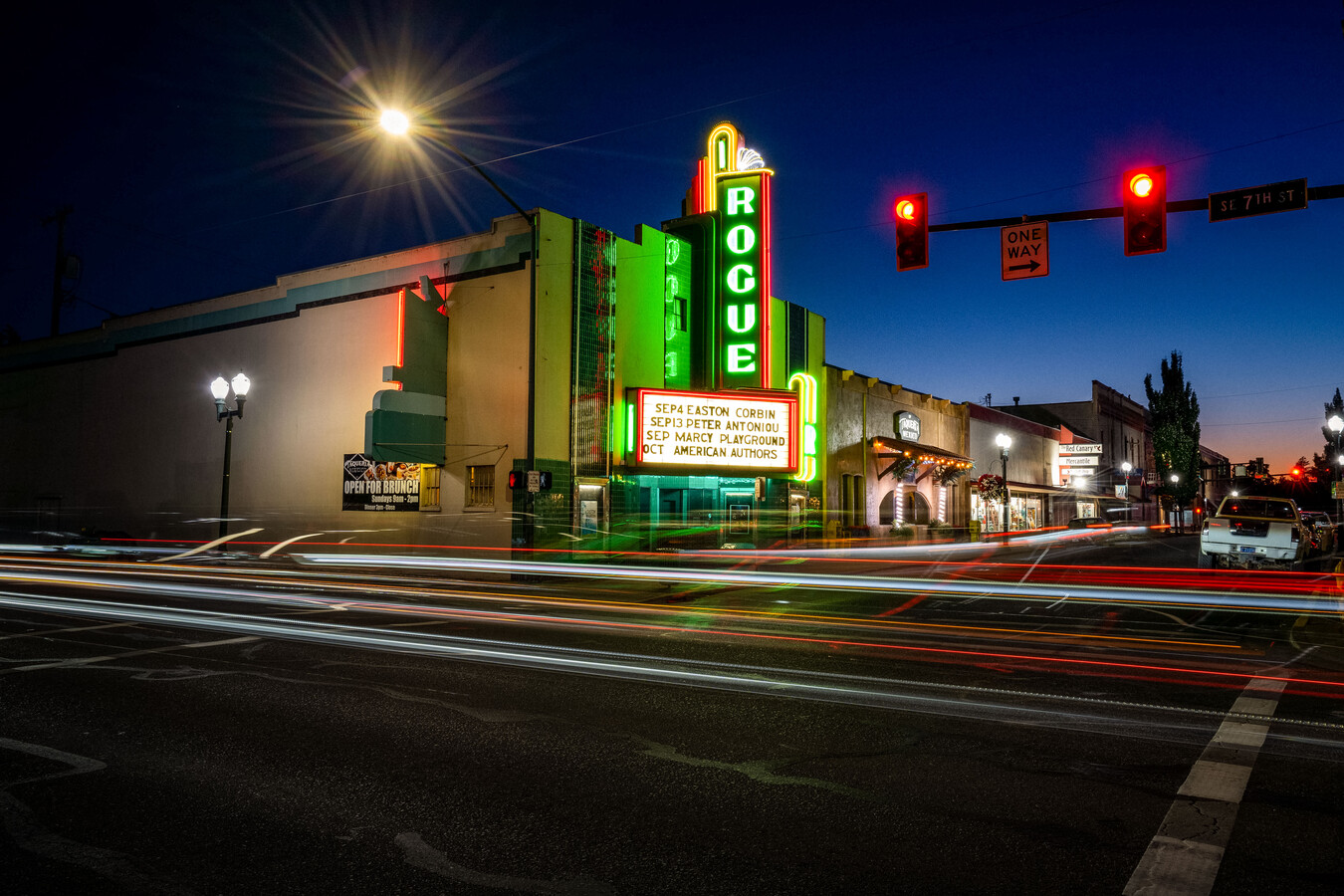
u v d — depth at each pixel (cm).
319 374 2634
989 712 693
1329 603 1600
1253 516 2041
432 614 1304
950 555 3206
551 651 962
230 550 2764
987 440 4794
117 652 923
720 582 2009
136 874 386
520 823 448
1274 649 1086
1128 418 7662
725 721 657
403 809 468
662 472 2491
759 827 445
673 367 2698
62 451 3334
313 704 701
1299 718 686
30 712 671
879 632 1188
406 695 734
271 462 2723
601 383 2433
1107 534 5431
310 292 2683
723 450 2567
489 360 2336
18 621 1156
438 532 2377
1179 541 4400
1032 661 954
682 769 541
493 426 2311
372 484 2505
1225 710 714
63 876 383
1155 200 1190
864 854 412
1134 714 693
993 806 477
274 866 395
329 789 498
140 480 3078
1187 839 431
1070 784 516
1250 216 1139
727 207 2772
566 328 2339
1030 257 1275
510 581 2047
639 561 2462
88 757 559
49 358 3431
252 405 2789
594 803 479
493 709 689
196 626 1123
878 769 543
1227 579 2053
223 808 468
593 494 2409
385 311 2508
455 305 2416
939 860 405
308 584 1827
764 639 1091
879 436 3625
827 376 3359
